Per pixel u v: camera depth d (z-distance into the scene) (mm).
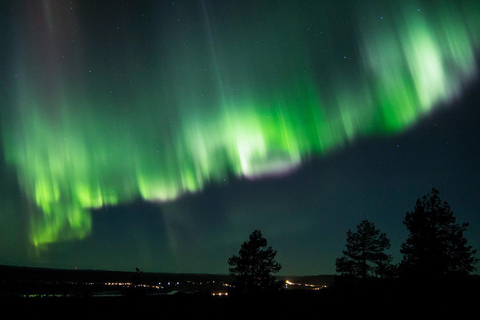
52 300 19234
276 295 20891
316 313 17141
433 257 17688
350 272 25172
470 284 17203
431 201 18750
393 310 16266
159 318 16297
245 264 23328
